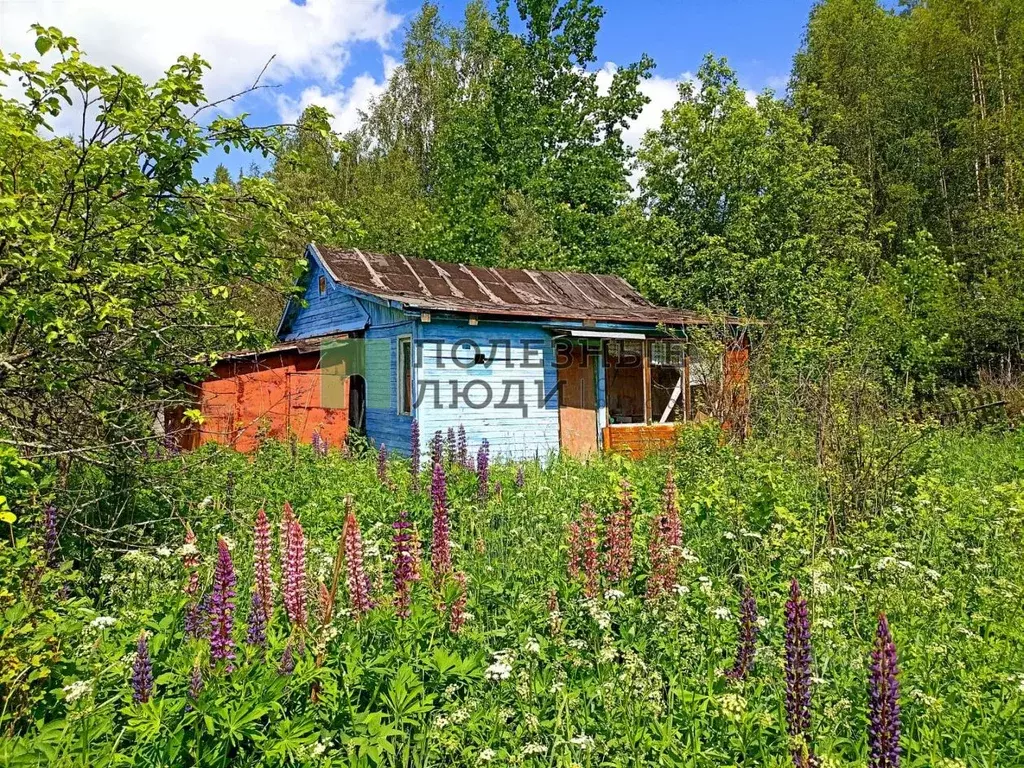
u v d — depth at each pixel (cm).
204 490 670
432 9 3791
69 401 559
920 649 376
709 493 657
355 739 283
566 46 3075
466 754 292
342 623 376
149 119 494
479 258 2569
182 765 267
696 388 1484
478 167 2881
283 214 596
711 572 524
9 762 244
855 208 2252
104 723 278
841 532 611
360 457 1161
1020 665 366
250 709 277
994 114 2420
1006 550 564
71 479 592
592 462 1104
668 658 389
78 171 478
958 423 1484
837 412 789
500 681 342
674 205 2394
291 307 1706
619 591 416
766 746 302
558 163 2920
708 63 2383
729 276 2002
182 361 598
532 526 647
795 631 272
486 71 3631
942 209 2658
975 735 312
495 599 456
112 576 461
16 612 302
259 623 330
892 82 2656
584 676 365
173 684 297
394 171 3381
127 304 492
